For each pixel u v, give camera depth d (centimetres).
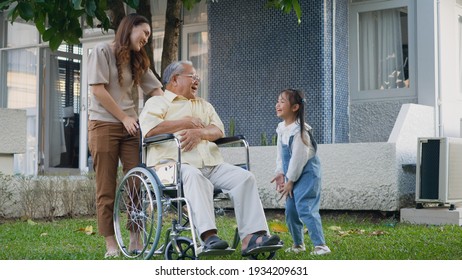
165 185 532
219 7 1154
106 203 613
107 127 610
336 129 1084
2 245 691
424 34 1078
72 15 805
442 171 871
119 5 952
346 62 1131
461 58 1158
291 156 604
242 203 532
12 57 1466
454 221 861
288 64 1092
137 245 612
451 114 1102
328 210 989
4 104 1469
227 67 1145
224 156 1023
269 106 1105
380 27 1130
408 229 805
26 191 966
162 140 539
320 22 1068
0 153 976
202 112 582
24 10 742
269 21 1109
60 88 1457
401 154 928
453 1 1135
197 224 510
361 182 931
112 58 612
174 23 986
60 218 992
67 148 1456
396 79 1114
